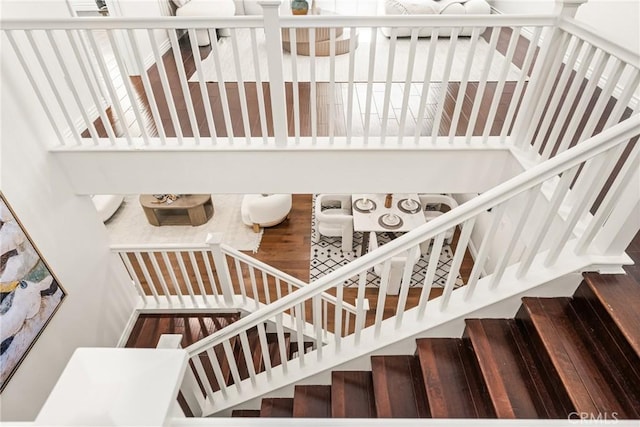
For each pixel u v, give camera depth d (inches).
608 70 142.0
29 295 90.0
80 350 35.7
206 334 136.9
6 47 87.3
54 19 81.7
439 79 170.2
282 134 99.0
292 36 85.0
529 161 94.0
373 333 87.0
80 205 112.7
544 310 71.9
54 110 107.4
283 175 106.6
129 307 139.9
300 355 89.0
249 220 208.1
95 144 101.8
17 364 86.7
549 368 66.5
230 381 120.6
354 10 288.2
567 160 55.4
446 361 77.3
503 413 63.2
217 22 83.0
